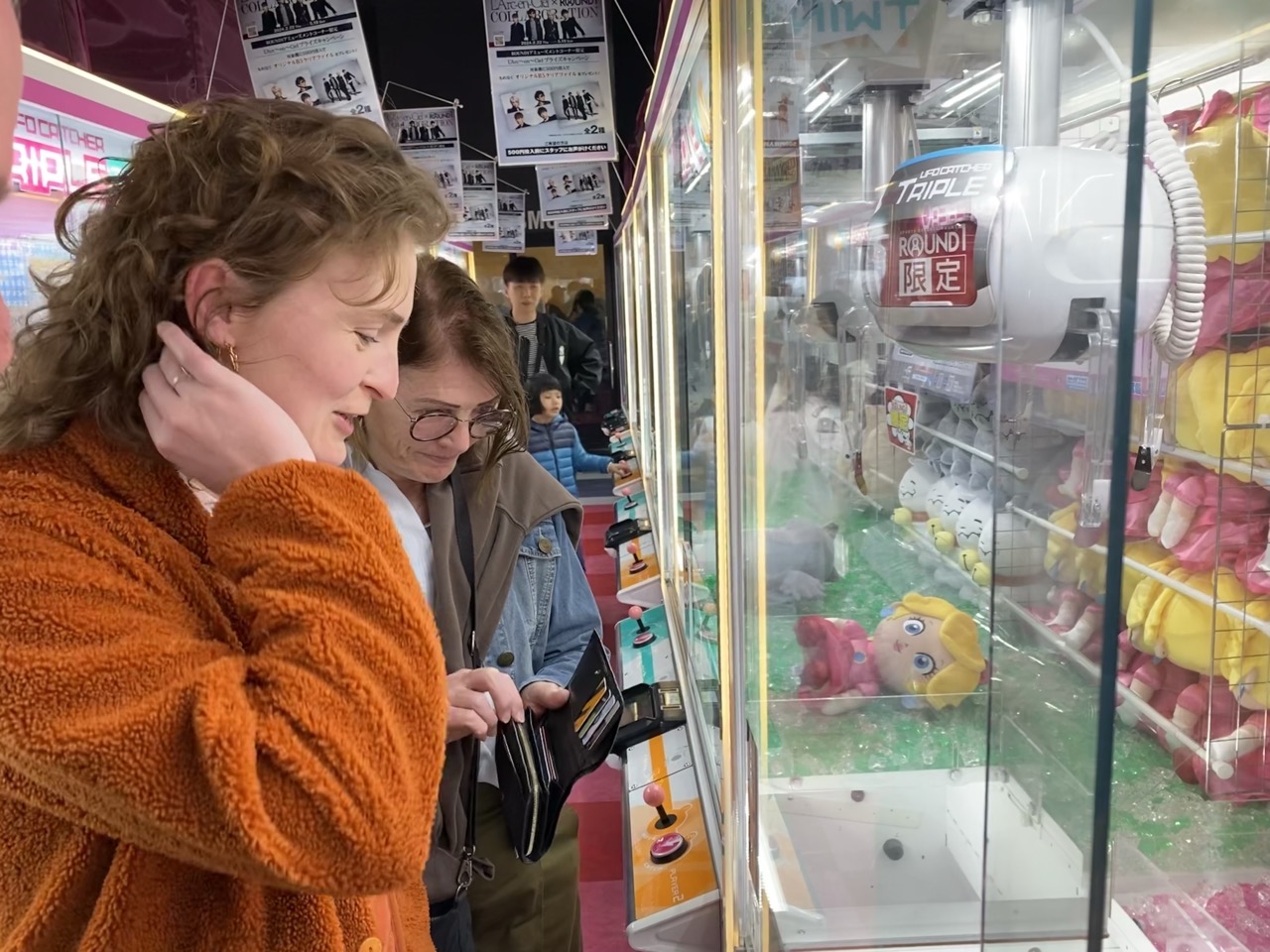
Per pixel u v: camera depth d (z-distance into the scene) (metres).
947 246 0.81
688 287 2.48
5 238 1.55
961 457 1.16
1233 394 0.91
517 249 7.03
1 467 0.62
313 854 0.56
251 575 0.62
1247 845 0.85
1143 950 0.78
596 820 2.77
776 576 1.31
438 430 1.22
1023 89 0.56
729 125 1.39
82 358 0.63
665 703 2.35
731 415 1.42
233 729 0.54
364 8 5.78
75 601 0.56
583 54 3.83
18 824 0.60
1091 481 0.51
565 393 7.63
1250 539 0.91
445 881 1.20
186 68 2.82
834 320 1.27
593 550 5.91
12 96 0.53
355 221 0.64
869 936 1.03
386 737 0.59
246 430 0.62
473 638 1.33
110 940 0.57
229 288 0.64
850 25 1.13
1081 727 0.52
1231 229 0.90
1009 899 0.60
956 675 1.17
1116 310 0.48
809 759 1.19
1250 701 0.91
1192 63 0.87
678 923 1.71
